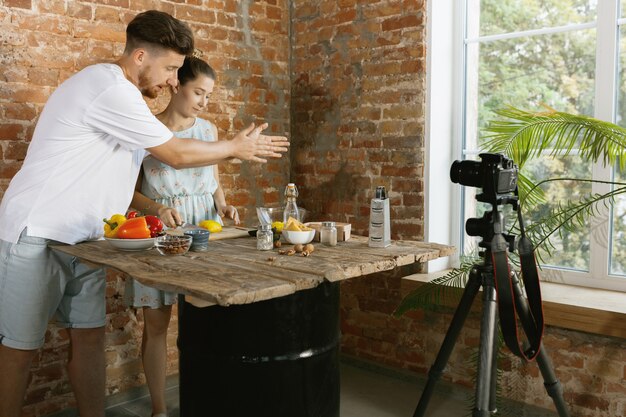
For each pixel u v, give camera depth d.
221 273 1.91
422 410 2.54
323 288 2.23
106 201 2.45
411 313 3.52
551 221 2.89
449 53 3.51
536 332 2.40
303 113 4.06
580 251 3.16
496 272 2.24
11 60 2.90
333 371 2.30
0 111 2.88
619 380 2.75
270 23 3.99
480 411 2.22
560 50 3.17
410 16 3.46
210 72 2.88
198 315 2.18
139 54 2.39
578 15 3.11
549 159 3.22
